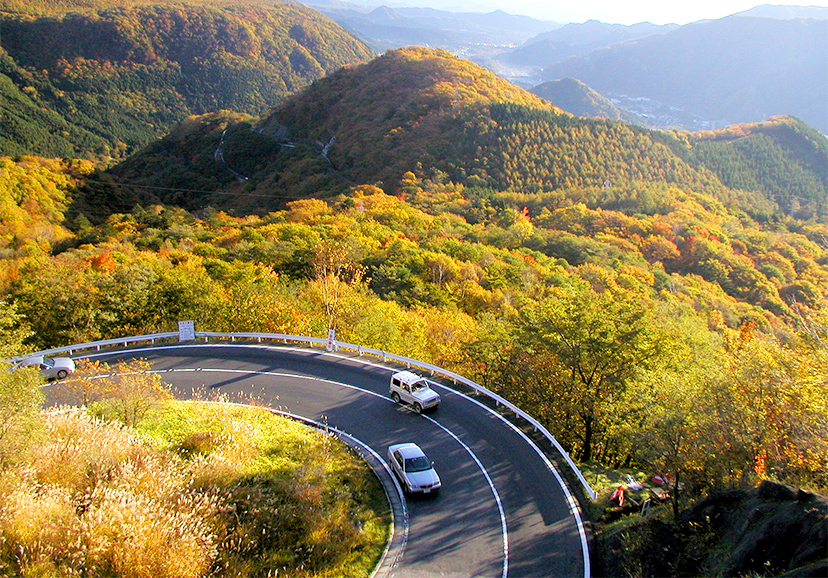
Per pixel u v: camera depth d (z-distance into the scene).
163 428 24.70
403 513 20.83
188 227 87.94
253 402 29.20
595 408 27.05
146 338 38.69
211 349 37.59
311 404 29.59
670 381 23.64
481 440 26.28
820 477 18.62
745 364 22.20
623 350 28.34
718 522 16.39
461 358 38.69
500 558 18.33
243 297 42.84
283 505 19.56
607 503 21.09
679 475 19.88
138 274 43.50
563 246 99.94
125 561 15.54
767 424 19.52
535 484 22.83
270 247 66.12
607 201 135.25
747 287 98.19
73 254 69.94
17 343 27.00
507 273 74.19
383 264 66.69
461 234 99.50
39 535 15.77
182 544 16.28
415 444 25.31
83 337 39.00
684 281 91.69
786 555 13.36
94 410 24.61
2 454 17.95
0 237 81.44
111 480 18.75
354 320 43.16
